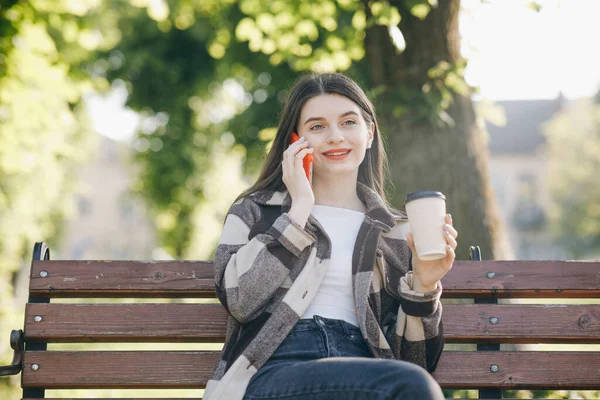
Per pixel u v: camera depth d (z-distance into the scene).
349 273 2.60
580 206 39.38
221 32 11.68
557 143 40.75
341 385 2.10
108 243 48.22
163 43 16.02
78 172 17.30
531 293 2.84
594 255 40.22
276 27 7.68
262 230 2.59
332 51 7.68
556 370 2.77
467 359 2.79
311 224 2.61
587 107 40.44
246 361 2.40
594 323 2.80
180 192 17.61
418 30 5.36
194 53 16.22
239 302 2.41
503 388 2.80
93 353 2.77
